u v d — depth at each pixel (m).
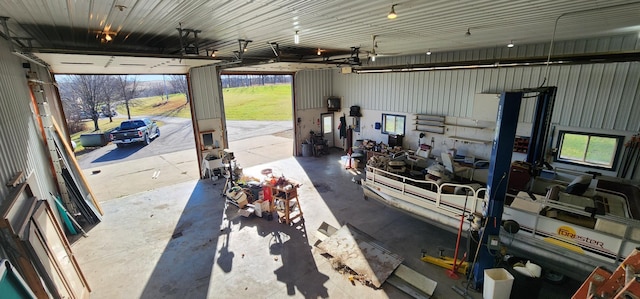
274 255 5.23
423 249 5.34
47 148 5.89
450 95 8.96
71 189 6.33
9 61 4.41
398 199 6.11
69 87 21.50
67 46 6.23
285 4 3.29
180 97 34.72
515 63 5.77
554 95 5.07
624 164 6.06
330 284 4.49
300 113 12.06
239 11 3.58
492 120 7.71
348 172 9.94
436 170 6.96
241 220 6.57
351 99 12.19
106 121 22.53
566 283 4.44
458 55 8.42
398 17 3.95
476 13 3.75
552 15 3.85
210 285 4.48
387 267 4.75
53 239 3.88
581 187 4.58
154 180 9.35
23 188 3.56
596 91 6.21
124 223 6.45
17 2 3.06
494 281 3.85
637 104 5.75
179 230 6.14
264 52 8.04
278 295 4.27
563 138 6.85
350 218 6.59
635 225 3.54
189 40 5.80
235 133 17.75
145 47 6.75
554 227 4.16
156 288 4.43
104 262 5.06
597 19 4.08
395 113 10.63
